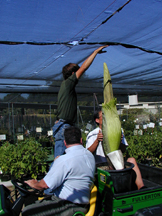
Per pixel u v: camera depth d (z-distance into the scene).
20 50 3.30
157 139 6.32
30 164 4.62
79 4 2.09
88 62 2.14
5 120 8.34
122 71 5.14
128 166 2.65
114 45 3.38
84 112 9.45
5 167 4.64
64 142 2.24
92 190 2.23
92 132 3.21
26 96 7.94
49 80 5.88
